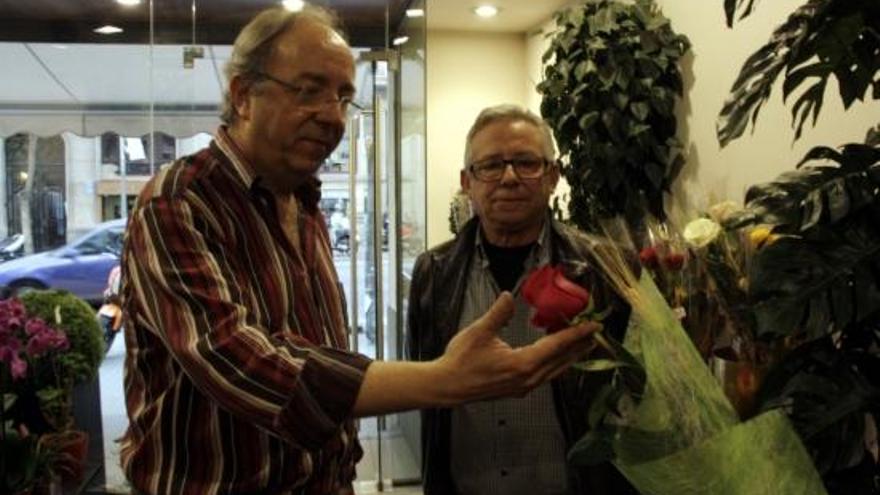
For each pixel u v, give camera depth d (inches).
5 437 80.3
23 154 181.6
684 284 46.4
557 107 119.6
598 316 33.5
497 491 65.7
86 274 180.7
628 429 30.6
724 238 46.9
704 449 27.8
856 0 38.1
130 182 182.7
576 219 117.6
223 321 37.0
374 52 151.2
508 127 69.2
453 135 197.0
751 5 47.6
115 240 181.8
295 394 33.3
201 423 43.1
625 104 111.0
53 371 93.1
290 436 33.9
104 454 120.6
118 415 143.9
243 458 43.4
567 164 120.6
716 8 103.0
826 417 37.0
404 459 150.9
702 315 45.5
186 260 39.0
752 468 27.8
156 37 157.6
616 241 52.2
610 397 34.7
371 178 153.3
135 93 182.5
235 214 43.8
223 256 41.3
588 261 56.2
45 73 179.8
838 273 37.6
